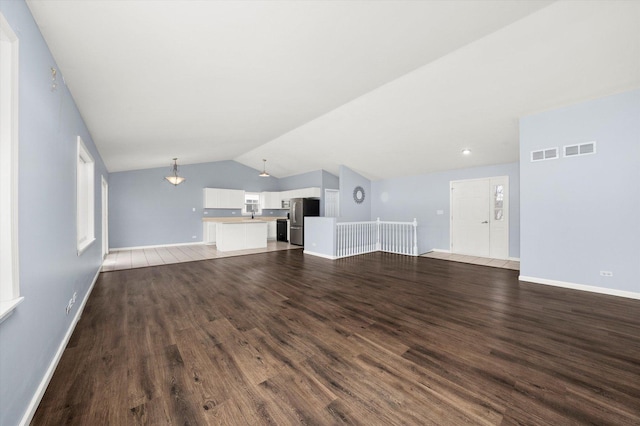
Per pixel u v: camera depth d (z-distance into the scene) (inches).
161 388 63.8
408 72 125.8
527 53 111.0
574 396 60.7
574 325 98.4
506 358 76.7
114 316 107.6
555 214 146.9
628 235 126.9
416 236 255.3
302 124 210.4
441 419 54.2
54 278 75.0
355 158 274.2
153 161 263.7
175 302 124.5
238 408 57.4
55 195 77.7
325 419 54.4
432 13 80.4
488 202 243.1
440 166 260.1
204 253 264.4
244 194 365.1
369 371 70.7
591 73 116.9
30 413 53.8
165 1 58.1
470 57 116.0
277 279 166.2
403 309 115.6
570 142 141.4
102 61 80.3
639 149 123.5
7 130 49.7
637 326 97.0
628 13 88.2
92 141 154.3
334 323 101.0
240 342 86.4
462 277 170.9
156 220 305.0
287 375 69.1
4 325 46.1
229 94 120.2
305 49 89.7
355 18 76.4
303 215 316.8
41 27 63.6
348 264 213.2
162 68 88.7
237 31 74.0
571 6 87.4
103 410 56.6
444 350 81.4
